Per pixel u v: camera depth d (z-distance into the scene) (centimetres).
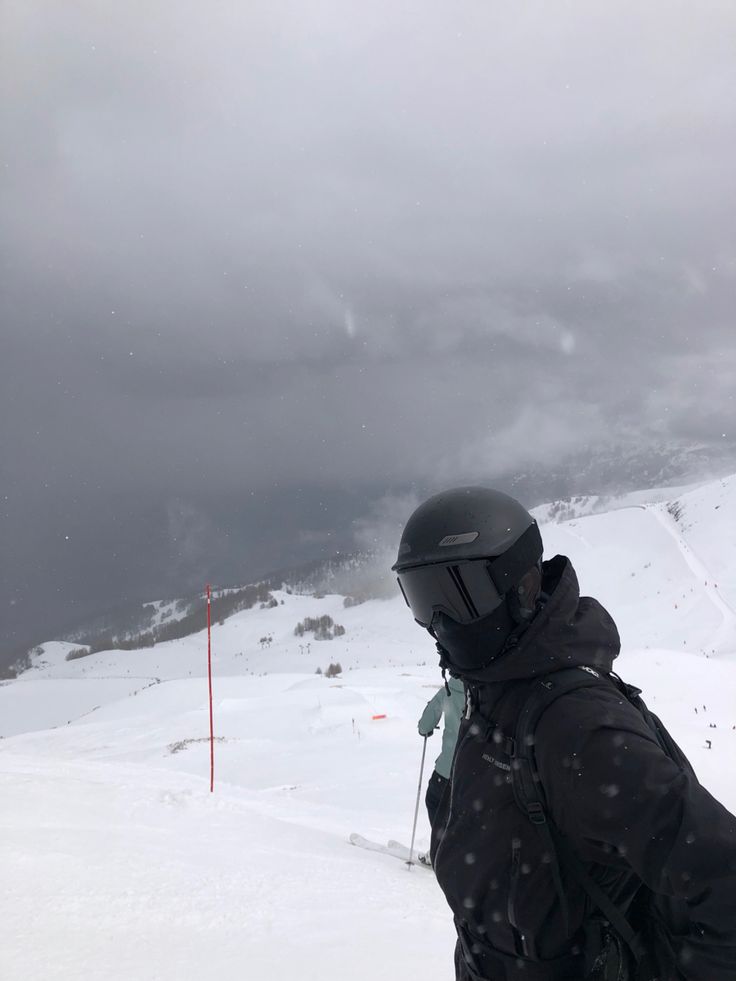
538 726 167
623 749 157
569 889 166
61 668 14838
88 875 507
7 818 672
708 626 6262
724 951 144
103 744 2836
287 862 641
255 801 1205
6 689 8962
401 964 399
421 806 1384
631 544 9844
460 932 184
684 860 146
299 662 10706
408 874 691
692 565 8419
